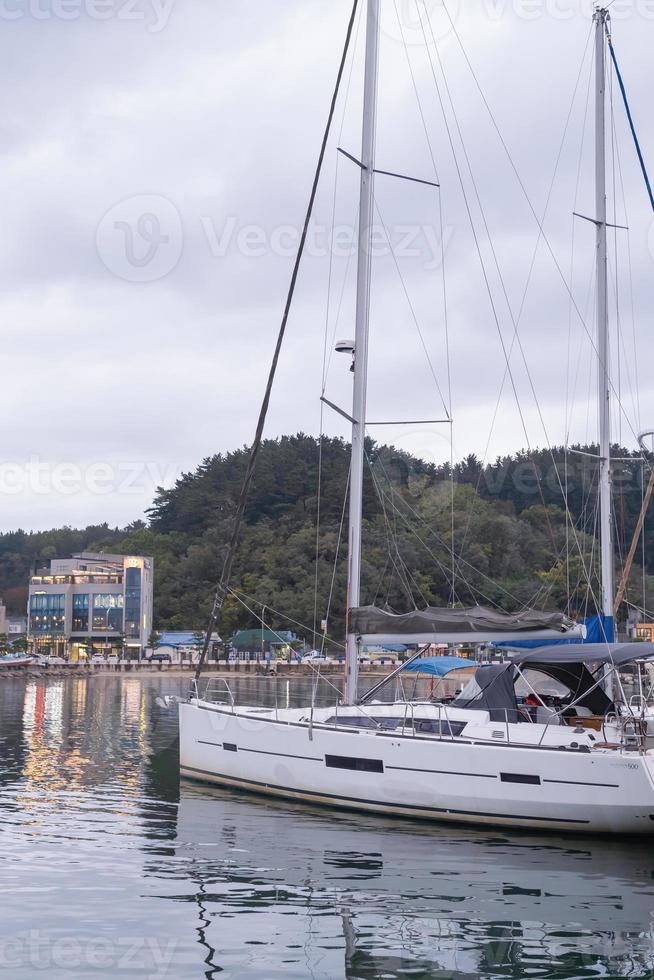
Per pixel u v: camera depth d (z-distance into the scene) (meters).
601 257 17.78
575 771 11.48
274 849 11.20
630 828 11.37
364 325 14.75
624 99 19.08
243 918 8.73
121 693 52.44
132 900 9.22
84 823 12.80
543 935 8.37
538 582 46.03
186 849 11.23
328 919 8.72
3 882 9.82
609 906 9.14
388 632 13.59
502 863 10.58
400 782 12.62
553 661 12.38
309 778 13.60
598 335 17.64
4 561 164.25
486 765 11.98
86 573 95.12
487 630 13.34
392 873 10.19
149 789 15.73
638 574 46.31
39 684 65.69
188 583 99.94
